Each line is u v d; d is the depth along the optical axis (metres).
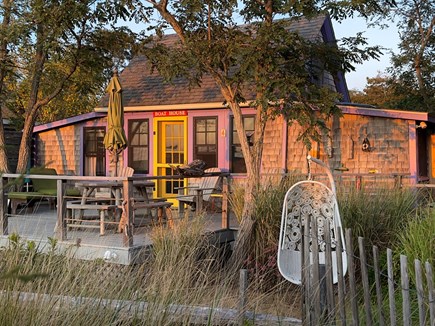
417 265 3.53
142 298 4.19
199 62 8.45
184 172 8.76
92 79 12.43
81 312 3.67
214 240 8.34
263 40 7.69
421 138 12.45
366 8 7.92
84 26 11.02
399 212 7.71
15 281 3.63
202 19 8.86
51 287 3.83
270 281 7.06
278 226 7.81
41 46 10.79
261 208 7.95
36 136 14.68
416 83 17.75
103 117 13.80
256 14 8.21
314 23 13.47
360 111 11.21
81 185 8.70
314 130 8.08
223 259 8.07
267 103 7.77
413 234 6.13
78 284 4.15
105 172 13.74
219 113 12.41
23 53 12.34
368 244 7.32
